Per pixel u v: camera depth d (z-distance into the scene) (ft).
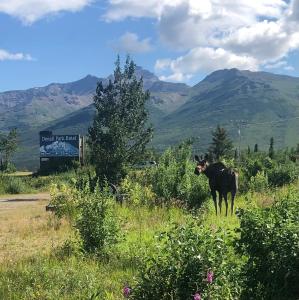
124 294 23.38
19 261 36.19
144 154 114.52
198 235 24.11
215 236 24.52
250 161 118.01
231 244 28.14
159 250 24.95
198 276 22.63
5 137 372.58
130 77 117.70
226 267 23.47
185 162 74.13
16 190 159.22
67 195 65.21
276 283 25.50
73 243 40.60
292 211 30.01
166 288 22.82
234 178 59.88
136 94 116.67
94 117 115.55
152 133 115.75
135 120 114.52
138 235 44.91
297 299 24.79
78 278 29.22
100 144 110.83
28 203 105.29
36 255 38.37
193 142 83.51
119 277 30.63
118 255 36.55
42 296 26.66
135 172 109.91
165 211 63.21
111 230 39.60
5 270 32.58
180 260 23.20
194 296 21.08
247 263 26.20
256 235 26.53
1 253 41.86
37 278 29.25
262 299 24.58
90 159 114.11
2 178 168.45
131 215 59.57
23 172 375.25
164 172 72.38
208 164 62.49
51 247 42.14
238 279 24.57
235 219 54.19
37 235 50.75
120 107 115.96
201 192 67.41
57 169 308.19
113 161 108.78
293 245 25.49
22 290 27.81
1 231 54.60
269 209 29.86
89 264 34.81
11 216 72.02
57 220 59.47
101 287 28.07
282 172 102.68
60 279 29.01
